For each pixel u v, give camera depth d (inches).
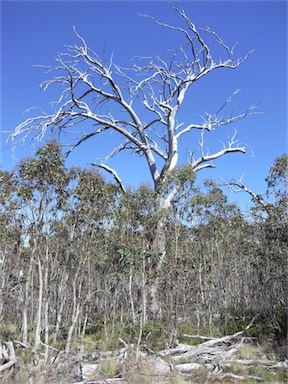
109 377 325.7
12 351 317.1
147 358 360.8
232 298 674.8
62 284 446.9
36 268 467.5
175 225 526.0
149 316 560.7
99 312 597.9
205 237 625.6
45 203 364.8
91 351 424.5
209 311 562.6
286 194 513.7
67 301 503.2
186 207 585.0
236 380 337.1
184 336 493.0
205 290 601.9
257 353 421.7
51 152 360.5
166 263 467.8
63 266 450.3
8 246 427.8
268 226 512.1
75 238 406.6
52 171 359.3
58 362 300.4
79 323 481.7
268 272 534.6
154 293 557.6
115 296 554.6
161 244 517.0
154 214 546.3
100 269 569.6
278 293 556.7
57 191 370.6
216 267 642.8
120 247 457.4
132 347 400.8
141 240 445.1
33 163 356.2
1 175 397.7
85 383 296.7
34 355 325.4
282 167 533.6
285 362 368.8
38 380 279.9
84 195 380.5
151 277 442.9
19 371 292.4
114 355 380.2
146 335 472.7
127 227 533.6
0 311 438.6
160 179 666.2
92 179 387.2
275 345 450.3
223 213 663.1
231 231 681.0
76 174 386.0
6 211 397.7
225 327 537.6
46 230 365.7
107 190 423.2
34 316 511.2
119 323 555.2
